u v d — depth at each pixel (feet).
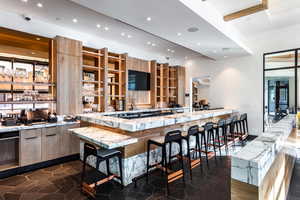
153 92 22.98
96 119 10.93
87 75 18.53
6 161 11.02
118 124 9.30
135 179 9.37
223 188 8.98
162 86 24.67
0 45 14.75
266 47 19.16
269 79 19.35
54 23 14.28
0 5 11.48
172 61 26.86
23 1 11.02
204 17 11.11
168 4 9.29
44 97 13.56
